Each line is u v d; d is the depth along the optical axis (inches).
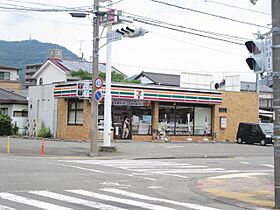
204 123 1624.0
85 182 541.0
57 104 1496.1
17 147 1063.0
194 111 1604.3
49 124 1535.4
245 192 510.9
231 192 510.9
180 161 909.8
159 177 637.3
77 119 1425.9
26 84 3895.2
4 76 2763.3
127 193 477.1
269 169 806.5
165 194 486.9
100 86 951.0
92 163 783.1
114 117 1432.1
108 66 1021.2
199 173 713.6
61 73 2092.8
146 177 627.8
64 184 515.2
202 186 559.5
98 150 1002.1
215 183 587.8
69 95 1384.1
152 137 1491.1
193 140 1583.4
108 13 937.5
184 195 486.9
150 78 2160.4
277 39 398.3
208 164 861.8
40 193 446.9
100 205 397.4
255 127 1523.1
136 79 2235.5
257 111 1739.7
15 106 1748.3
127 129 1451.8
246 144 1528.1
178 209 394.3
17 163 703.7
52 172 612.7
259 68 410.3
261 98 2546.8
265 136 1480.1
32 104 1636.3
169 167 780.0
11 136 1535.4
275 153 400.8
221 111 1651.1
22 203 390.3
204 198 470.3
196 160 948.0
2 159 780.0
